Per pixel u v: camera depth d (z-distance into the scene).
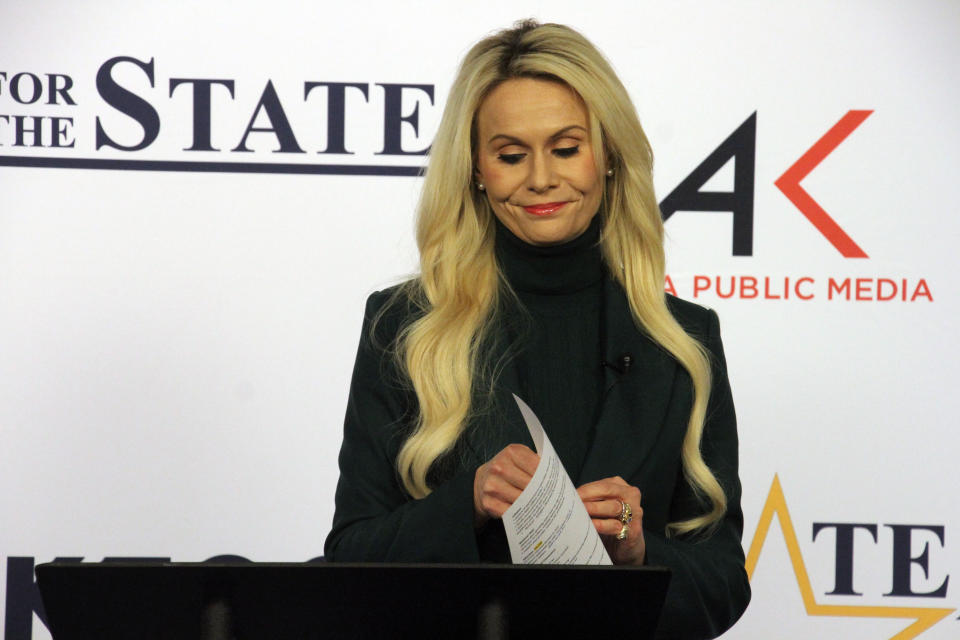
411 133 11.27
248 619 4.85
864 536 11.18
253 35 11.23
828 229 11.22
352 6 11.29
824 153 11.23
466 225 7.11
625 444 6.80
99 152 11.16
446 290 7.08
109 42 11.20
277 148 11.23
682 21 11.32
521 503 5.47
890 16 11.30
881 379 11.23
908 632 11.14
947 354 11.21
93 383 11.15
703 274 11.22
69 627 4.86
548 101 6.71
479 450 6.79
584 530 5.50
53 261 11.14
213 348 11.20
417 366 6.92
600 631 4.91
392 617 4.86
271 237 11.23
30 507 11.09
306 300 11.24
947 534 11.17
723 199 11.22
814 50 11.29
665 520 6.96
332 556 6.88
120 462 11.15
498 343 7.02
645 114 11.26
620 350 7.07
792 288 11.21
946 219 11.22
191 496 11.16
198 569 4.73
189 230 11.20
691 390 7.04
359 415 7.16
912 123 11.23
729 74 11.28
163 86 11.21
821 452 11.21
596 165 6.80
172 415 11.17
